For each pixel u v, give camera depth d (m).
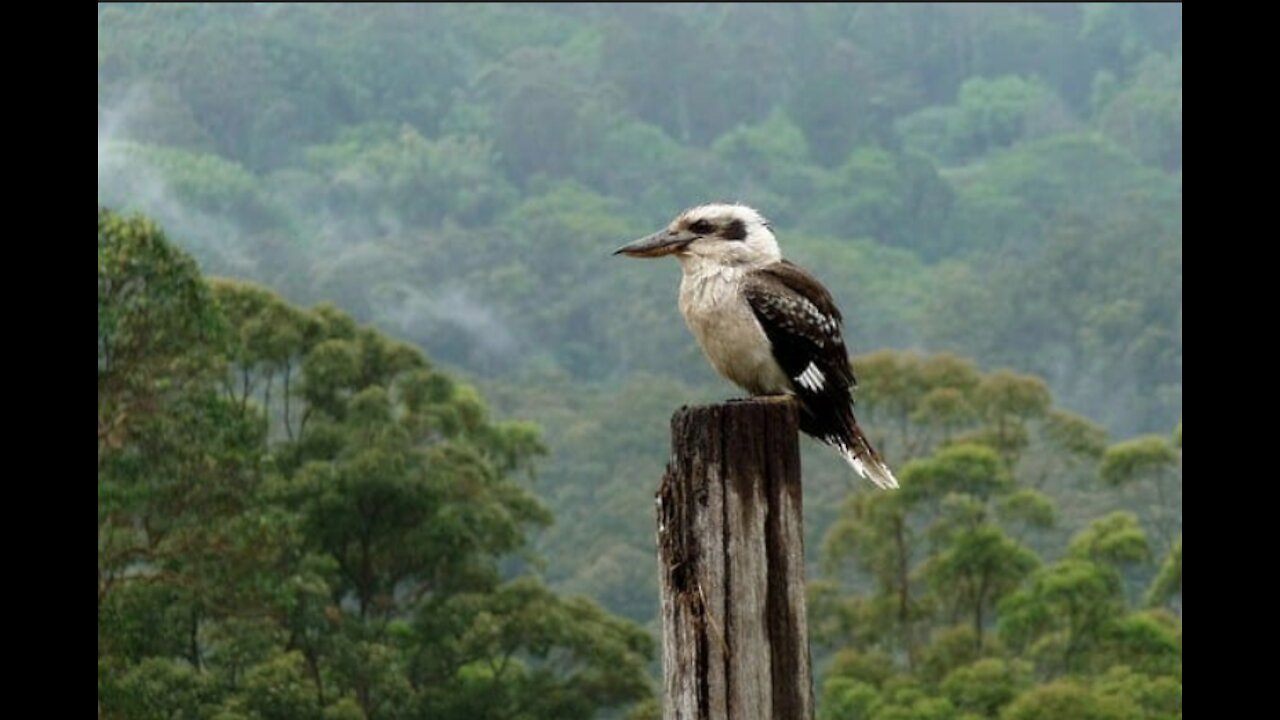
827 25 124.00
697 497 6.54
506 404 60.47
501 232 78.62
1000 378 41.91
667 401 56.59
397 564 33.09
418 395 35.72
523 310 72.75
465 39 114.94
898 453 45.12
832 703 33.00
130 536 25.22
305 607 28.69
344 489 32.12
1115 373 64.25
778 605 6.51
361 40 104.88
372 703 29.50
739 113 109.88
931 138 111.62
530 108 99.00
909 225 91.38
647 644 32.88
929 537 38.41
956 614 38.50
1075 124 113.06
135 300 24.58
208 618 26.84
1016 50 124.56
